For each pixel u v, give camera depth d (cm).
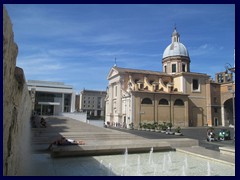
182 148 1497
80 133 2048
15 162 766
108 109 6588
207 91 6334
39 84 5788
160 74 6391
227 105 6519
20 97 860
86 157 1227
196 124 6075
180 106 5681
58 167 1001
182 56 6806
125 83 5988
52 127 2594
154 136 3166
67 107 5881
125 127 5356
